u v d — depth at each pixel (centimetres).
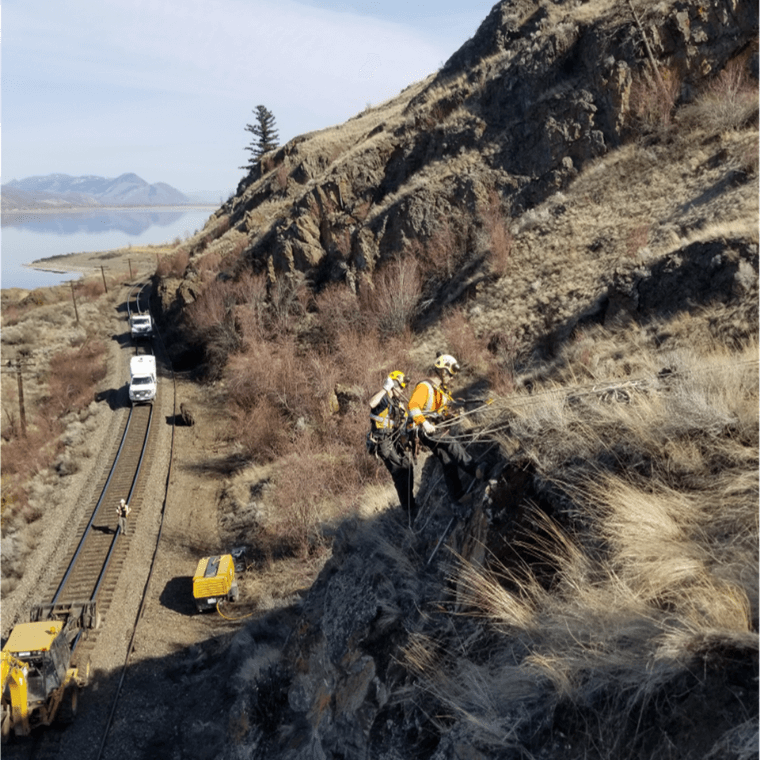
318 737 630
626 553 377
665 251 1958
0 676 1378
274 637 1644
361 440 2606
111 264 13900
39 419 4088
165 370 4878
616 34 2977
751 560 329
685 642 303
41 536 2506
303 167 6166
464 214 3378
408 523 689
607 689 329
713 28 2727
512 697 377
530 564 451
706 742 272
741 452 402
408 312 3250
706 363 546
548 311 2383
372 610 603
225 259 5269
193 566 2252
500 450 559
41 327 6525
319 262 4212
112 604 1995
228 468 3062
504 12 4159
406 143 4116
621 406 496
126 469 3112
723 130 2516
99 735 1436
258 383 3447
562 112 3128
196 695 1538
